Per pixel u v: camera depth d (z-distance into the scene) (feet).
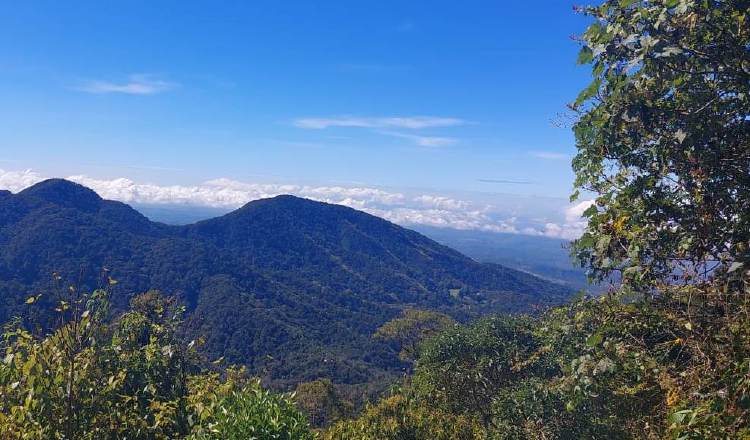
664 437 12.67
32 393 14.97
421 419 41.04
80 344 16.55
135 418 16.74
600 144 12.55
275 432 15.30
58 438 15.10
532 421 27.07
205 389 17.89
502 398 33.86
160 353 19.15
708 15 9.98
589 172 13.97
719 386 10.43
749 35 10.02
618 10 11.30
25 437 14.25
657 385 12.82
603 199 13.38
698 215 11.64
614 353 12.98
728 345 10.65
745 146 11.19
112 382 16.72
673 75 10.71
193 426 16.89
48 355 15.92
